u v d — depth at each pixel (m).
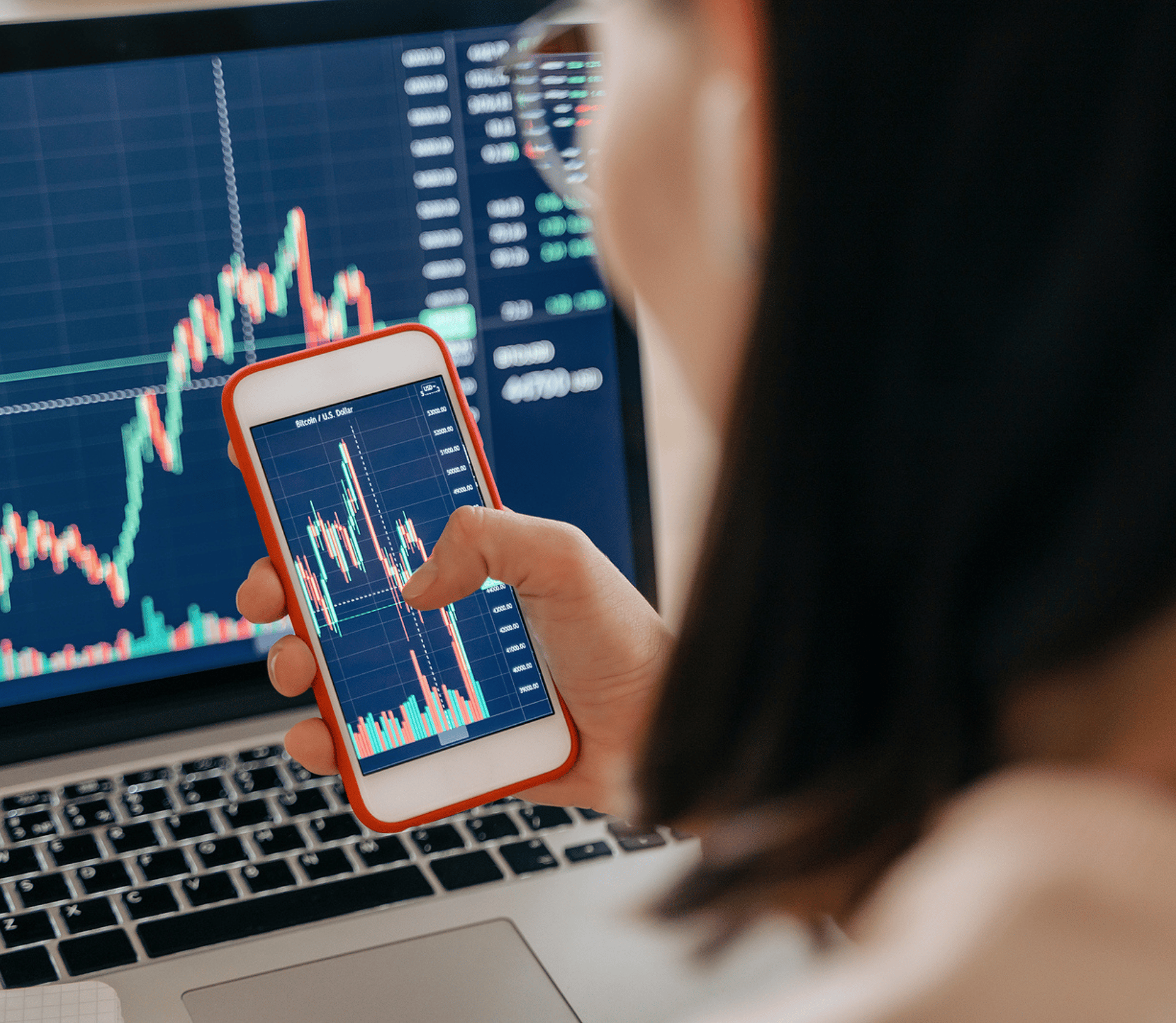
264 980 0.47
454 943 0.50
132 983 0.47
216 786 0.60
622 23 0.30
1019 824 0.20
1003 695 0.21
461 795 0.50
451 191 0.70
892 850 0.23
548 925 0.51
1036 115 0.18
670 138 0.28
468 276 0.71
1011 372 0.19
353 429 0.52
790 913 0.27
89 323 0.64
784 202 0.20
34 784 0.60
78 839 0.55
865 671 0.22
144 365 0.65
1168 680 0.21
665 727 0.26
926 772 0.21
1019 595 0.20
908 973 0.18
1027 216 0.18
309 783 0.60
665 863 0.55
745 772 0.24
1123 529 0.19
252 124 0.66
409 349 0.53
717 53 0.26
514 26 0.69
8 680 0.63
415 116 0.69
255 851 0.55
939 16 0.18
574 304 0.72
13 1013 0.44
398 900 0.52
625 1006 0.46
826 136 0.19
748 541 0.22
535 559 0.49
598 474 0.74
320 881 0.53
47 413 0.64
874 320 0.20
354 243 0.68
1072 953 0.18
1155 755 0.21
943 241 0.19
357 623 0.50
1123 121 0.17
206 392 0.67
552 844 0.56
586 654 0.51
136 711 0.65
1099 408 0.19
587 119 0.62
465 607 0.52
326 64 0.67
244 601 0.49
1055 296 0.18
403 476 0.52
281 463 0.51
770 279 0.20
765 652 0.23
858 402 0.20
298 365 0.51
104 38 0.63
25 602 0.64
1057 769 0.21
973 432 0.19
